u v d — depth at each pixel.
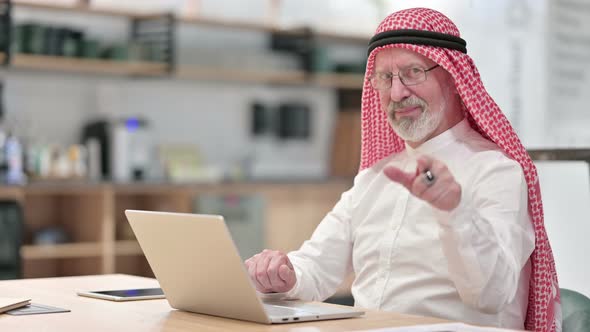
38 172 6.15
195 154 7.10
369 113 2.53
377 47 2.30
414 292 2.24
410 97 2.28
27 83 6.50
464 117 2.39
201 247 1.71
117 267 6.66
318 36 7.84
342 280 2.49
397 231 2.31
